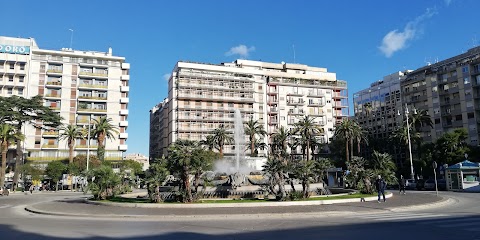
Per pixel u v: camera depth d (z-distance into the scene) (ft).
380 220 53.26
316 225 48.93
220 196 90.79
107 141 286.05
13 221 57.21
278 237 39.34
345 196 89.45
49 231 45.03
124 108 298.35
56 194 167.32
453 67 280.72
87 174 100.58
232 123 326.65
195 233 43.16
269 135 336.29
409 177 256.32
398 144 288.92
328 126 366.02
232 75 337.72
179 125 312.29
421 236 38.58
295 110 356.79
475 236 38.34
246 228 47.14
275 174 82.74
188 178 80.69
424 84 307.17
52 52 285.64
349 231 42.78
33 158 263.49
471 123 263.29
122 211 69.21
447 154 215.10
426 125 297.33
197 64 325.62
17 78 276.62
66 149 277.03
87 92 291.79
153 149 437.17
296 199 80.79
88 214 64.75
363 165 113.80
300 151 345.31
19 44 285.23
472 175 137.90
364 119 392.68
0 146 213.87
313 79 374.43
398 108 340.80
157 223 53.67
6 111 211.82
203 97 321.32
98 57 296.30
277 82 354.13
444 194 117.29
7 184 221.66
